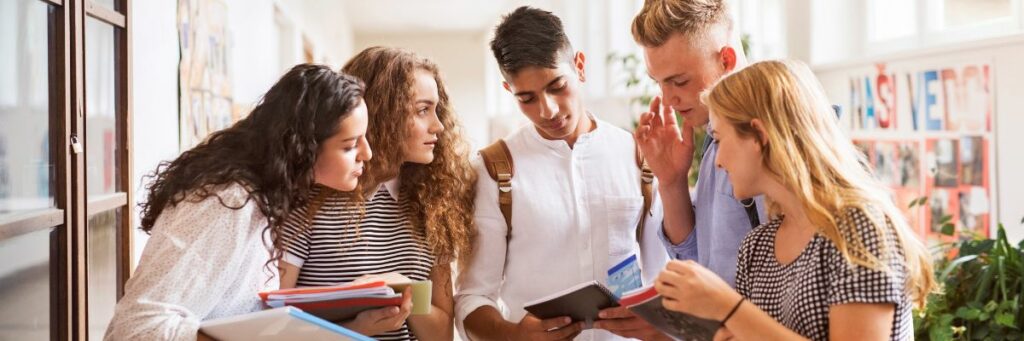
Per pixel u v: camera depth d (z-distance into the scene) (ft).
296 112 5.18
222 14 13.42
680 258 7.04
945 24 11.82
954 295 8.79
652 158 6.77
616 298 5.58
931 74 11.26
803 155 4.42
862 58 12.85
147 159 8.70
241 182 5.00
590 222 7.14
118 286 7.62
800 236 4.64
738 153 4.63
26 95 5.39
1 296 4.92
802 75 4.62
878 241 4.20
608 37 29.81
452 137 6.79
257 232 5.14
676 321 4.72
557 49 6.64
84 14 6.28
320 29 33.06
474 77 59.47
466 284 7.22
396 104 6.25
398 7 46.16
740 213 6.08
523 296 7.15
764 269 4.89
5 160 5.03
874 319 4.18
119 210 7.62
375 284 5.11
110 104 7.31
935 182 11.32
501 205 7.06
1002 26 10.43
